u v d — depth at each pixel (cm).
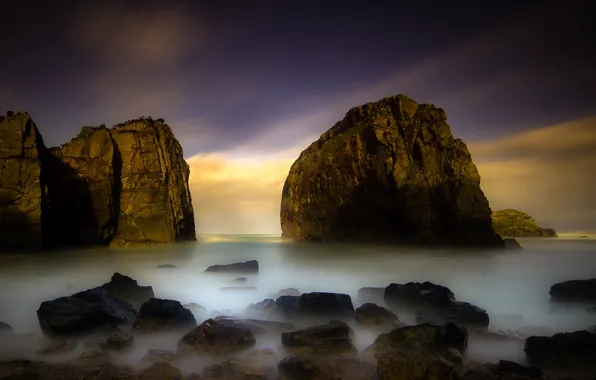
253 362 727
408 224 2867
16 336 887
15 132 2325
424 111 3200
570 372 694
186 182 3503
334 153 3434
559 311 1109
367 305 982
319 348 750
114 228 2781
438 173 2938
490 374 659
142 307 927
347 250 2678
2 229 2159
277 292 1329
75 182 2669
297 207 3619
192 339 781
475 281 1596
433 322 928
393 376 612
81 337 841
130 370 688
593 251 2516
